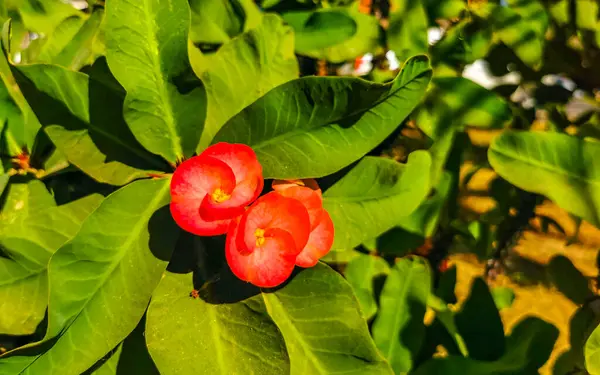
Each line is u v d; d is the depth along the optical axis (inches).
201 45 7.1
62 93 5.4
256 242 4.8
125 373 5.7
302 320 5.6
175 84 5.3
